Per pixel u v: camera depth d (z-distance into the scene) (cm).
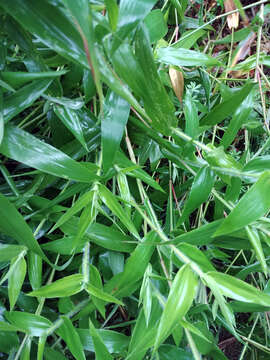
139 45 17
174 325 19
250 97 27
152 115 21
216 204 29
